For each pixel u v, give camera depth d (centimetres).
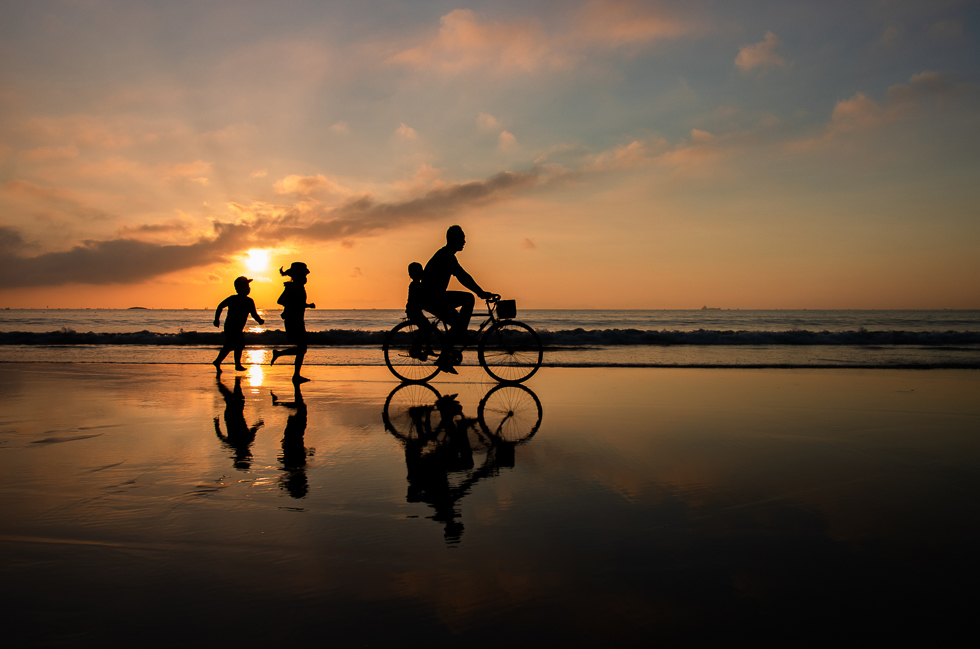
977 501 277
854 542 227
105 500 275
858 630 164
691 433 433
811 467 337
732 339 1415
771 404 560
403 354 755
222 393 632
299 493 288
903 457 360
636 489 296
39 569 202
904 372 817
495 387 689
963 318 6278
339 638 161
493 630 164
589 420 485
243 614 173
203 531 237
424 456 365
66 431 432
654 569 203
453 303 698
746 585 191
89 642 158
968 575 198
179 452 371
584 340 1409
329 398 606
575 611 175
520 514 258
